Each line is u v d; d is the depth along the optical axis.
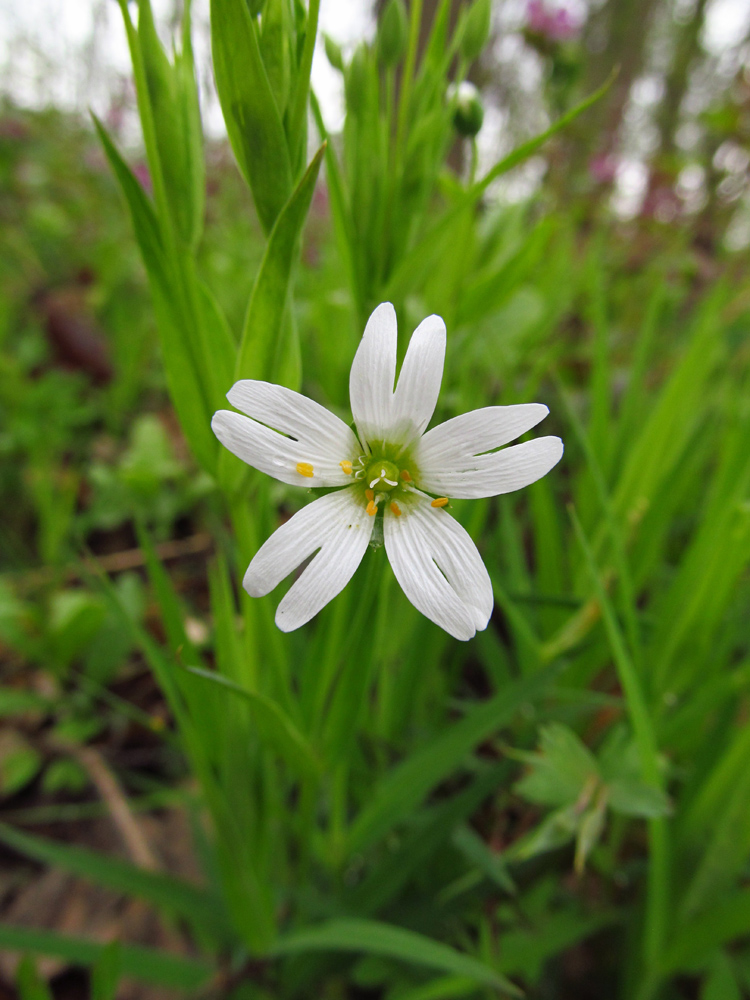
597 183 0.23
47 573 0.13
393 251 0.07
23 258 0.25
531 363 0.14
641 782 0.06
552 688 0.08
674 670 0.08
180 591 0.13
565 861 0.08
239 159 0.05
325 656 0.06
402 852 0.07
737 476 0.08
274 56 0.05
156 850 0.10
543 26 0.17
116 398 0.17
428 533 0.05
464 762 0.08
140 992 0.08
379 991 0.08
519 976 0.07
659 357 0.16
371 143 0.06
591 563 0.06
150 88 0.05
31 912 0.09
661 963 0.07
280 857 0.08
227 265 0.14
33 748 0.11
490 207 0.12
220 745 0.06
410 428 0.05
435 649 0.08
